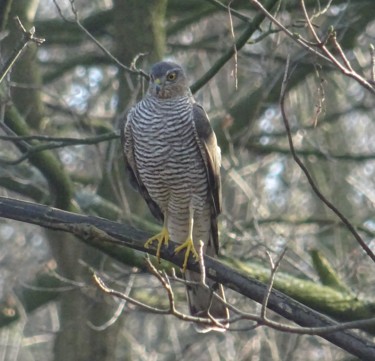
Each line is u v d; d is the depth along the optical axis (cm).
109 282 1230
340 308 1143
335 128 1709
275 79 1300
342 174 1659
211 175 973
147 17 1380
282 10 1283
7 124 1156
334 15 1514
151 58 1370
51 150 1259
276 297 761
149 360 1501
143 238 835
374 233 1450
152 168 972
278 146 1501
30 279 1661
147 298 1474
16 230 1738
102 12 1532
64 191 1173
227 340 1423
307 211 1650
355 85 1702
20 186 1323
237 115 1436
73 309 1445
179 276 1125
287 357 1324
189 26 1548
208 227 1002
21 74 1390
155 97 962
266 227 1466
